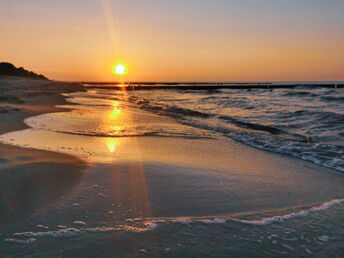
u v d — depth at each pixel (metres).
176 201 3.23
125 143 6.57
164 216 2.83
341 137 7.88
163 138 7.48
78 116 10.66
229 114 13.50
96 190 3.38
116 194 3.31
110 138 7.05
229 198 3.41
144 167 4.50
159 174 4.19
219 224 2.71
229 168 4.81
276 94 29.36
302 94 26.19
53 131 7.39
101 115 11.41
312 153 6.12
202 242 2.36
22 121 8.62
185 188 3.67
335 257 2.21
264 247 2.33
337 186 4.02
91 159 4.74
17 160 4.19
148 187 3.63
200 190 3.63
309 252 2.28
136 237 2.39
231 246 2.33
